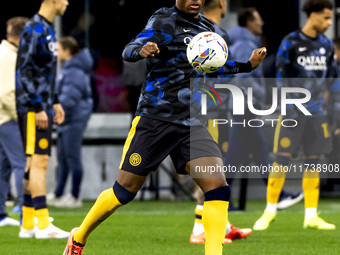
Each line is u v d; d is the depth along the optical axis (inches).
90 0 1419.8
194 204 1286.9
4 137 891.4
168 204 1285.7
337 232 835.4
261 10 1428.4
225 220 499.8
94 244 730.8
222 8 745.6
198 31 502.0
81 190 1385.3
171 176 1336.1
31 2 1445.6
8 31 894.4
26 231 791.7
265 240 761.6
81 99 1220.5
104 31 1419.8
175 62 494.6
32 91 749.9
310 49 852.0
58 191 1258.6
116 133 1385.3
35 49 751.1
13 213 1133.1
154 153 495.5
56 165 1382.9
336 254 658.2
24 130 756.6
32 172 767.1
